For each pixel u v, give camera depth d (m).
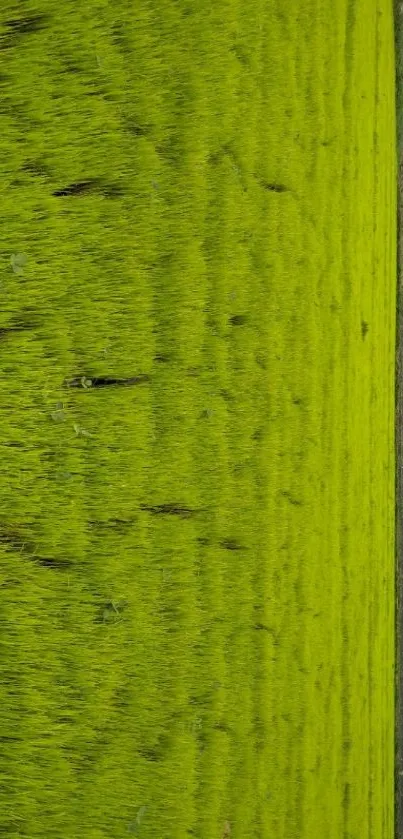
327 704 4.61
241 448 3.99
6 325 2.97
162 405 3.56
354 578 4.94
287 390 4.36
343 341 4.93
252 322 4.13
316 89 4.74
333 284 4.81
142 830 3.26
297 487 4.41
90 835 3.03
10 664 2.87
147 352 3.47
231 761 3.80
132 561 3.32
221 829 3.71
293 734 4.27
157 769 3.35
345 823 4.76
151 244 3.53
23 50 3.12
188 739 3.52
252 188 4.17
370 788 5.07
